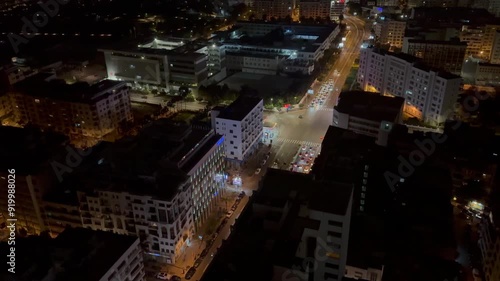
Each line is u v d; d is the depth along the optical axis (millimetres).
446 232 139750
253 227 104000
